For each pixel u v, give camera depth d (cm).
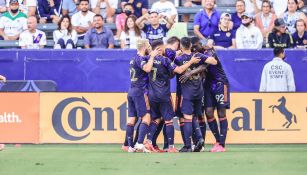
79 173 3494
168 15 6594
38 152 4762
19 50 6394
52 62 6388
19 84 6169
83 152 4766
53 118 5431
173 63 4694
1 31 6881
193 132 4900
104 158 4291
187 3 6912
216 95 4831
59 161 4109
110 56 6328
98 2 6856
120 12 6962
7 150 4941
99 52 6341
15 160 4175
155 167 3766
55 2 6931
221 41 6425
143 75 4741
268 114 5381
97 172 3534
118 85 6328
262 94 5381
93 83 6356
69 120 5419
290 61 6219
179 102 4825
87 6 6700
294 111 5394
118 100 5388
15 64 6412
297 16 6619
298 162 4022
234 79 6228
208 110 4869
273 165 3859
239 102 5378
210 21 6419
